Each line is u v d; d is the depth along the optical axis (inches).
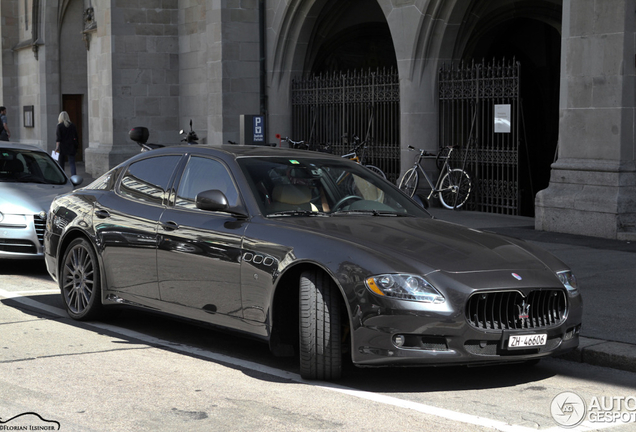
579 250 422.3
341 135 736.3
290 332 219.0
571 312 213.2
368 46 868.0
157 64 920.9
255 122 588.1
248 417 181.0
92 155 959.0
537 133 875.4
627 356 230.1
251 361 233.3
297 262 208.8
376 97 697.0
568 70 488.1
